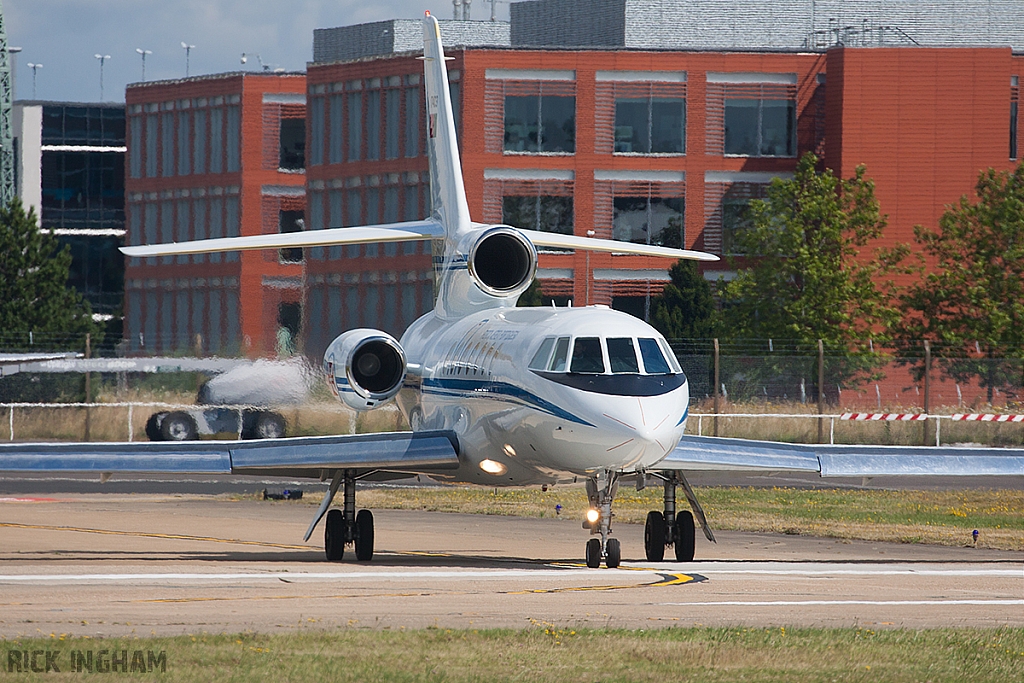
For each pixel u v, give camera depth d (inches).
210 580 2256.4
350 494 2792.8
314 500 4357.8
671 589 2198.6
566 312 2706.7
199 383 6387.8
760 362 6717.5
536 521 3745.1
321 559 2800.2
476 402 2765.7
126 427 6481.3
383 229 3287.4
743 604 2021.4
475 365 2834.6
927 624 1862.7
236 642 1598.2
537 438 2546.8
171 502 4298.7
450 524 3656.5
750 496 4507.9
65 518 3742.6
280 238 2960.1
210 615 1831.9
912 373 7219.5
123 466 2556.6
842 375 7303.2
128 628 1710.1
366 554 2775.6
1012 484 5226.4
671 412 2417.6
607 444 2404.0
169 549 2962.6
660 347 2551.7
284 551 2989.7
